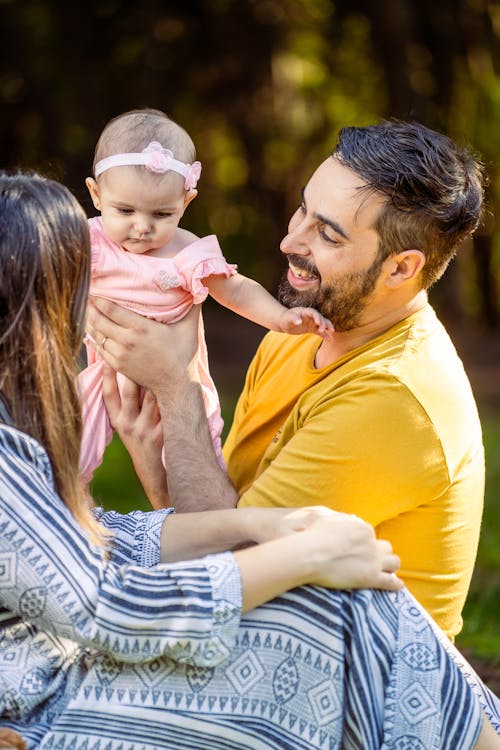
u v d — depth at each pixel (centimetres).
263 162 2194
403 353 377
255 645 308
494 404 1528
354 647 313
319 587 313
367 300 387
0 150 2141
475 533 390
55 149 2019
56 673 310
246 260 2534
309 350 416
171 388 390
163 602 298
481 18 1950
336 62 2072
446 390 375
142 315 394
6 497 295
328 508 350
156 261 396
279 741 311
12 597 295
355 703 313
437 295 2439
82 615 294
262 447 420
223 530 341
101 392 405
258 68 2031
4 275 303
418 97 1934
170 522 351
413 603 327
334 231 379
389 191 373
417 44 1955
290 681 310
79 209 318
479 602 654
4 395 306
